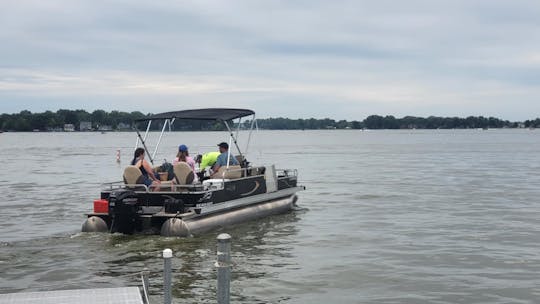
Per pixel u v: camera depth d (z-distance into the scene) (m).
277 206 15.65
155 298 7.71
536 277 9.11
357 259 10.27
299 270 9.47
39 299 5.98
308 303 7.75
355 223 14.23
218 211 13.11
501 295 8.18
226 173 13.91
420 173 31.41
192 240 11.54
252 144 93.50
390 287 8.54
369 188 23.14
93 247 10.89
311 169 35.06
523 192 21.34
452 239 12.13
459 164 39.62
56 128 178.38
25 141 112.38
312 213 15.97
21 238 11.87
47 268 9.39
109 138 145.50
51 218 14.87
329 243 11.70
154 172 13.40
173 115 14.34
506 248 11.23
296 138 148.38
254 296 8.05
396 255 10.61
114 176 29.48
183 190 12.47
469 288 8.51
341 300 7.90
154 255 10.30
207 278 8.78
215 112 14.57
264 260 10.18
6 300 5.94
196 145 85.56
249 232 12.88
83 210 16.44
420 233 12.84
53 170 34.16
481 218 15.02
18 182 25.81
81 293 6.20
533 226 13.72
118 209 11.70
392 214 15.80
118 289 6.38
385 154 56.03
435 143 94.12
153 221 11.97
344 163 41.34
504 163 40.53
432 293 8.26
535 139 120.19
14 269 9.34
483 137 145.88
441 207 17.27
